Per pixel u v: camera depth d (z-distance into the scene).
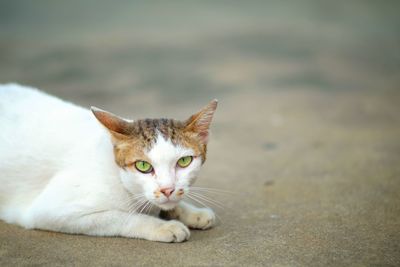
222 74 12.09
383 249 3.65
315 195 4.95
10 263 3.38
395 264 3.42
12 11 21.33
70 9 22.55
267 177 5.58
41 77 11.42
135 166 3.65
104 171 3.78
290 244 3.74
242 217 4.38
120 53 14.26
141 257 3.49
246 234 3.96
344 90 10.72
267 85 11.12
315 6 24.22
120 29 18.09
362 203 4.65
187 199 4.80
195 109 9.04
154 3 24.69
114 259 3.45
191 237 3.90
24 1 23.42
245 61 13.45
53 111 4.28
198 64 13.10
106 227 3.75
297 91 10.57
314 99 9.87
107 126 3.64
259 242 3.78
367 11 23.42
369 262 3.44
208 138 3.94
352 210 4.48
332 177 5.49
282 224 4.17
